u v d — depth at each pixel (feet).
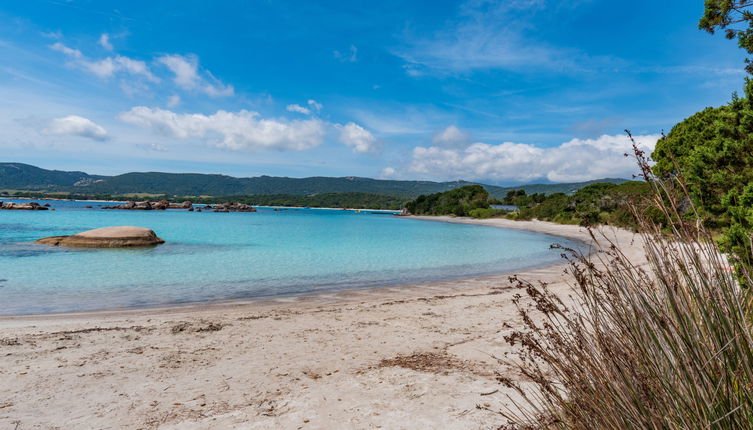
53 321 27.35
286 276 52.03
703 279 5.67
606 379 6.16
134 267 57.93
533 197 338.54
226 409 13.50
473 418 12.39
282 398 14.43
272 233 141.28
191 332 24.13
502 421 11.93
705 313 5.54
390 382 15.89
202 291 40.93
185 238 113.91
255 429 12.08
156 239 93.09
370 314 29.32
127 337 22.86
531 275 52.19
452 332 24.02
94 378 16.43
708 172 29.45
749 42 30.68
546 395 7.39
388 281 48.32
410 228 194.90
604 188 226.79
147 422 12.55
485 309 30.73
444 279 49.83
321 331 24.43
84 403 13.98
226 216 301.84
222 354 19.85
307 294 39.50
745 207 19.48
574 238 134.00
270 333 23.95
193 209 449.06
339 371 17.33
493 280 48.65
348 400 14.17
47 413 13.16
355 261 69.31
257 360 18.90
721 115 32.19
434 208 392.06
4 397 14.42
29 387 15.39
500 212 326.85
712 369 5.26
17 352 19.74
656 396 5.51
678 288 5.81
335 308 31.78
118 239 85.87
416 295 38.78
